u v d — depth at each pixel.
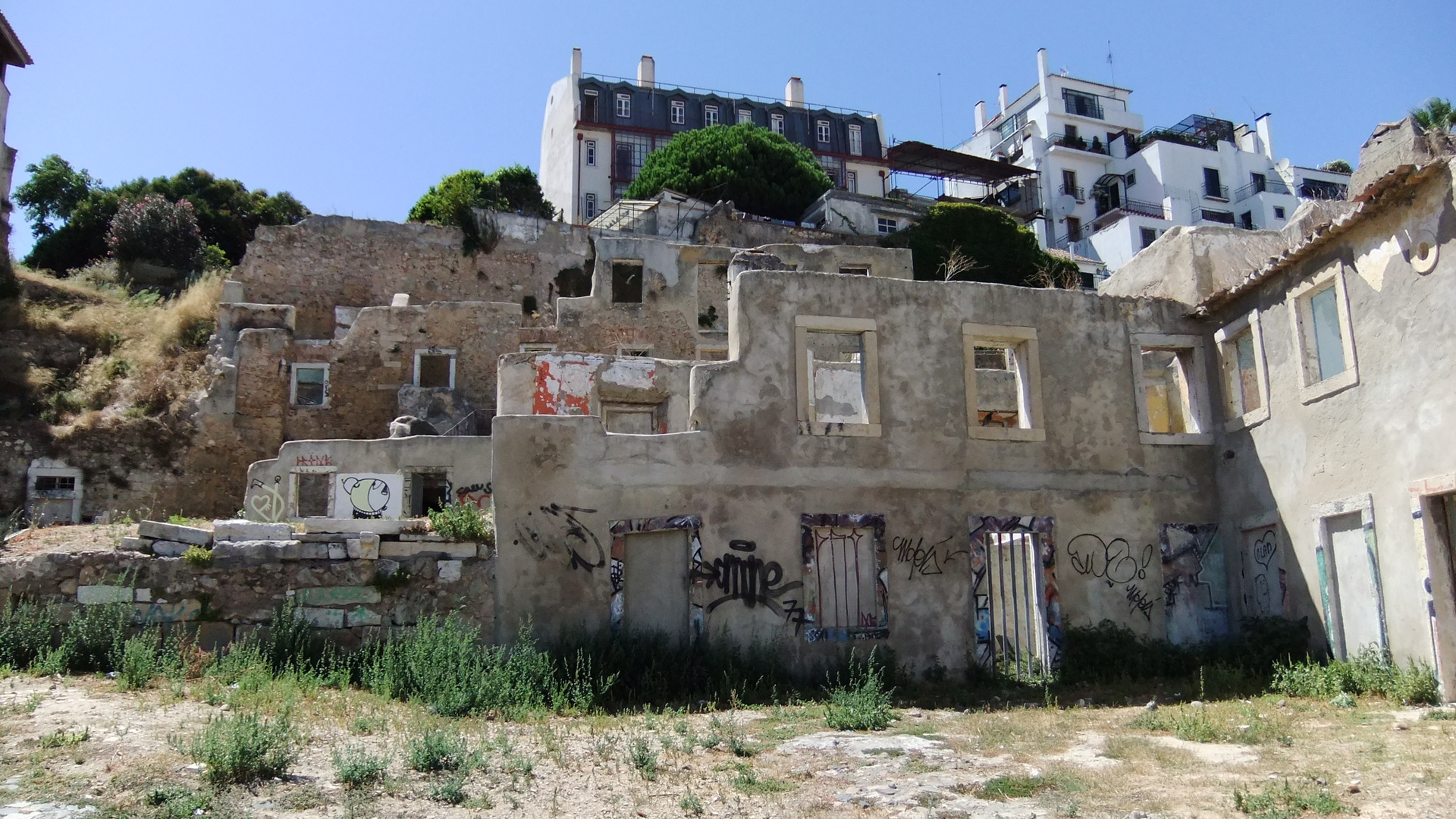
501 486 14.47
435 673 11.69
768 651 14.41
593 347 29.14
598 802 8.08
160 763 8.12
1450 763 8.80
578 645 13.73
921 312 16.28
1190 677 14.77
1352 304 13.55
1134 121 62.59
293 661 12.55
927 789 8.57
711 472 15.05
